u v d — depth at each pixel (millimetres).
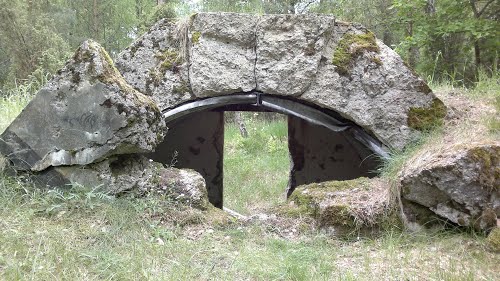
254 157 11367
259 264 3387
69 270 3080
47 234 3547
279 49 5094
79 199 4012
